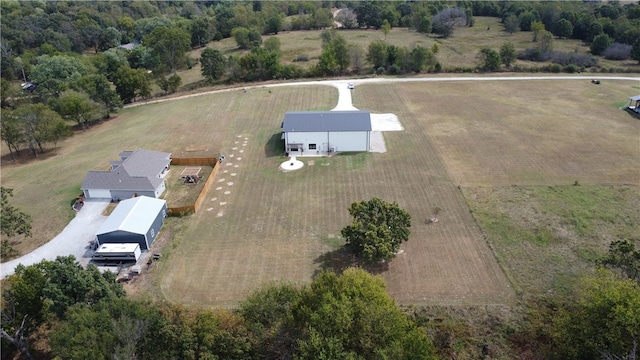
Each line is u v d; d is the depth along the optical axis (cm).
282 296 3259
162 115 8788
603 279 3281
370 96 9206
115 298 3253
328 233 4753
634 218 4769
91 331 2844
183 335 2953
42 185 6194
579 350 2973
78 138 8075
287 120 6731
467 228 4712
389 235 4069
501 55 10962
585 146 6531
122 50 13812
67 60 10706
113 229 4512
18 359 3481
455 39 14425
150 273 4266
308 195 5522
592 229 4612
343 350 2733
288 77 10850
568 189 5397
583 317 3086
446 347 3366
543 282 3916
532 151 6438
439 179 5756
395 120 7819
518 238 4516
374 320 2848
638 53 10869
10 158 7338
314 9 19288
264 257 4422
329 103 8856
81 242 4844
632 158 6116
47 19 14912
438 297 3809
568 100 8538
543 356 3228
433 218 4909
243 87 10344
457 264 4191
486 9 18212
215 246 4625
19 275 3616
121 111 9400
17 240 4925
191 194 5709
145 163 6016
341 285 3189
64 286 3394
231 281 4112
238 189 5750
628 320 2820
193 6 19912
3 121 7075
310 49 13675
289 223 4956
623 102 8331
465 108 8288
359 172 6038
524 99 8669
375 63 11181
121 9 18512
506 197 5269
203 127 7969
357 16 16988
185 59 12862
